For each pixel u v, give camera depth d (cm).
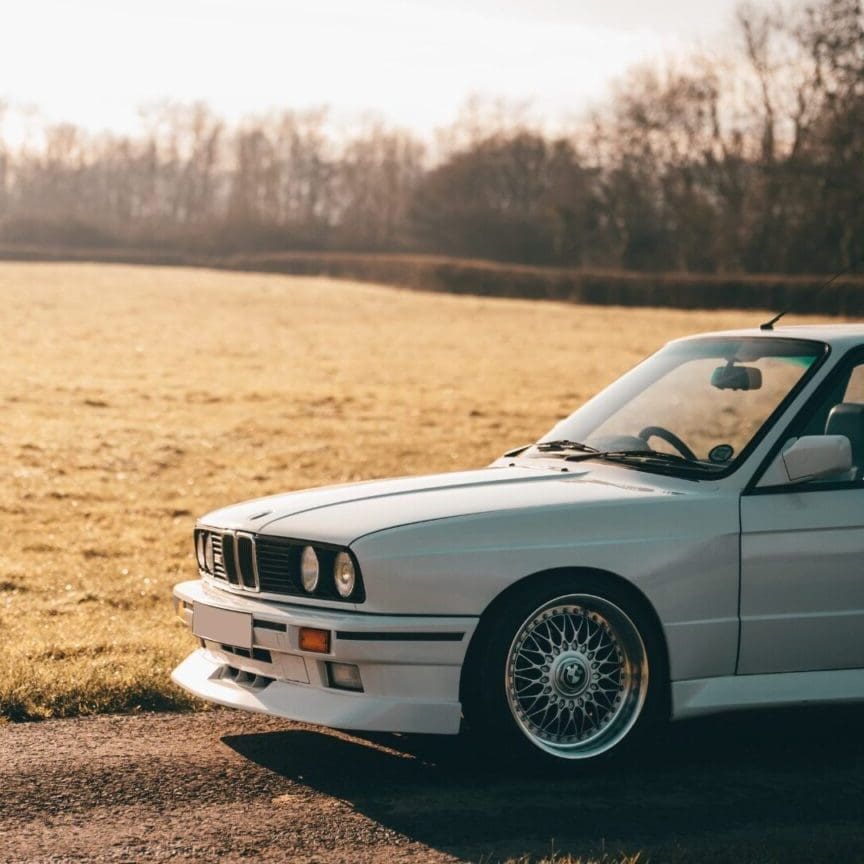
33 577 1102
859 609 567
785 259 7650
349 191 13488
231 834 470
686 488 568
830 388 587
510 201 11962
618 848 459
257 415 2538
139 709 646
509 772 545
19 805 499
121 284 6138
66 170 14438
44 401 2638
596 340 4503
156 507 1573
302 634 527
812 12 7262
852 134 7188
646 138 9112
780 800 515
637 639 543
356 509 558
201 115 14162
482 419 2556
